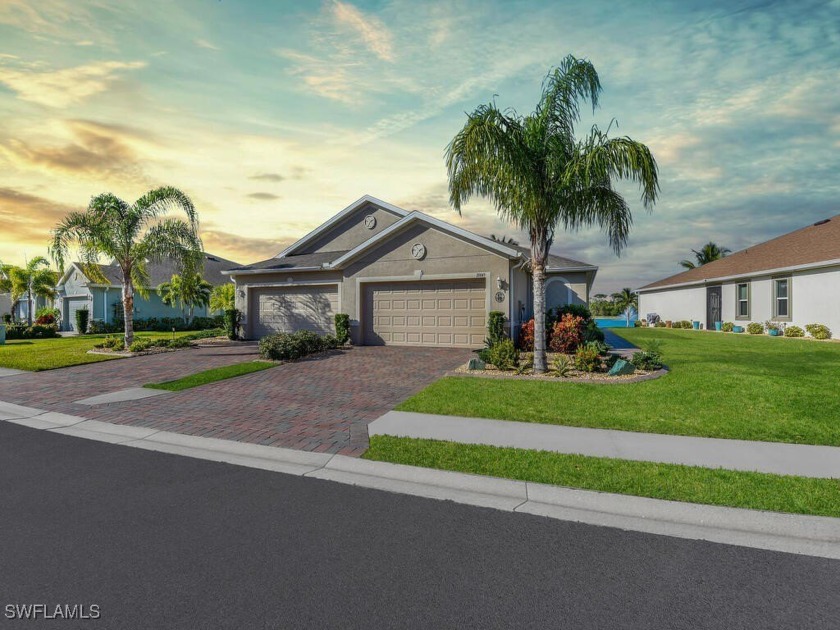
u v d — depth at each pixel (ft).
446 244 54.44
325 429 22.81
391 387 32.81
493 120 33.96
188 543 12.23
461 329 54.75
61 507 14.55
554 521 13.52
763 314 76.02
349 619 9.10
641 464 17.38
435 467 17.51
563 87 36.40
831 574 10.72
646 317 118.52
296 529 13.02
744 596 9.88
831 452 18.66
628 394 28.71
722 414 24.13
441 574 10.72
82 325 91.76
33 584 10.36
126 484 16.53
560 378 34.06
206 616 9.21
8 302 125.70
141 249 57.11
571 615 9.23
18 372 42.11
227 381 35.86
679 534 12.69
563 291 72.28
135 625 8.93
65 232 53.31
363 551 11.80
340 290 60.54
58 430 23.91
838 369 36.04
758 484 15.40
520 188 34.14
